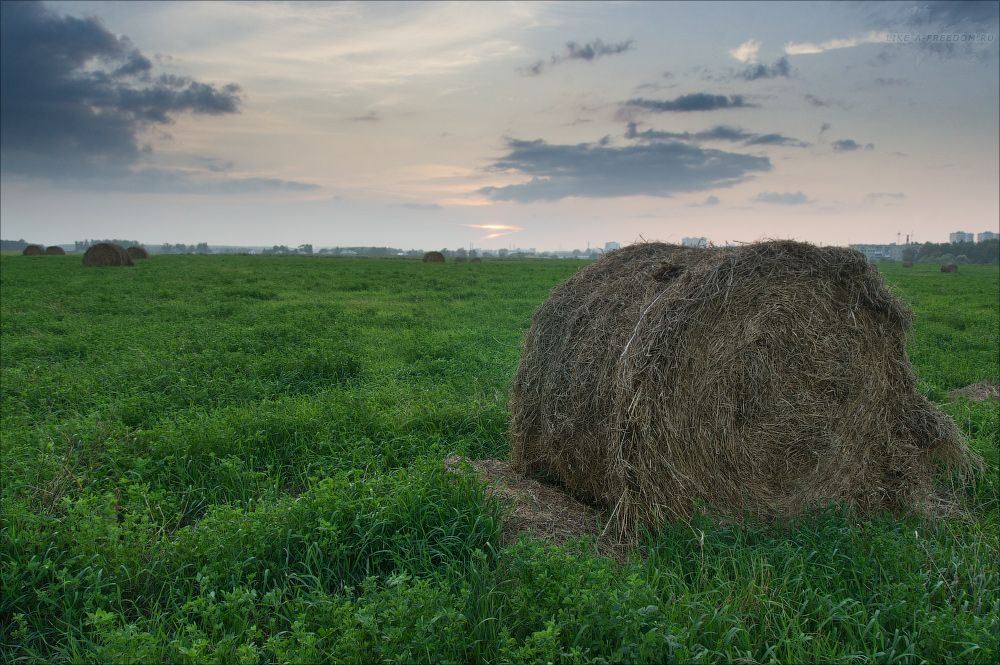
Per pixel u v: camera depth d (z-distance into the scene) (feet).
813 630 12.80
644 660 10.80
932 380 34.63
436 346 39.78
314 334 44.52
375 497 15.92
